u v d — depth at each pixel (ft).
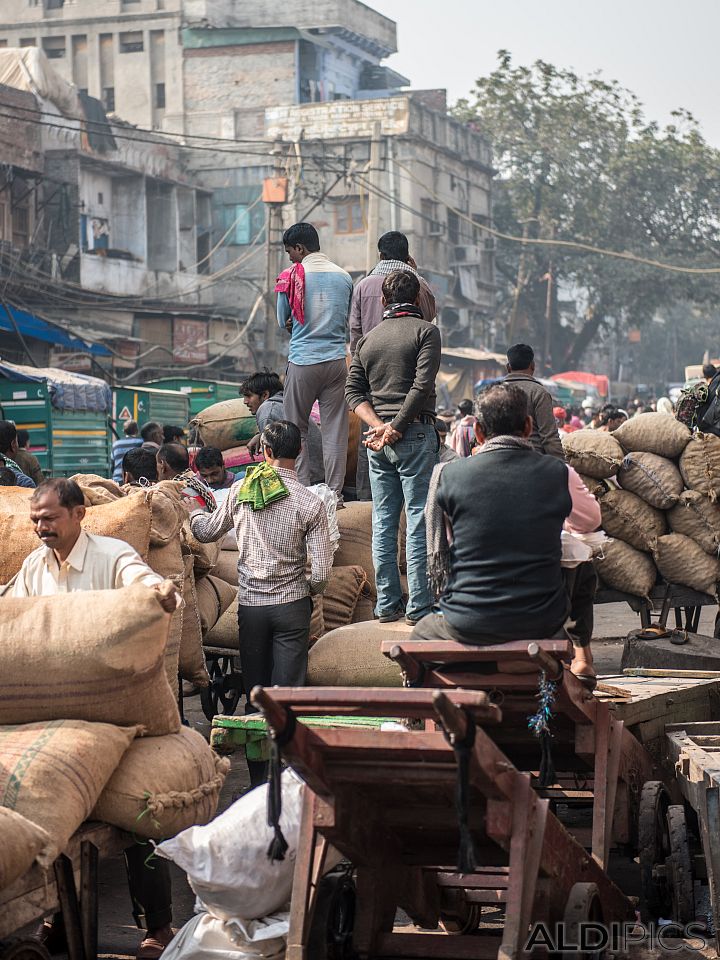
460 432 51.93
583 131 171.12
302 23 159.12
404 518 26.20
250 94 150.20
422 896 15.56
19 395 65.51
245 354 127.44
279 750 12.36
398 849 14.90
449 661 14.88
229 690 29.45
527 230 173.99
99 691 15.11
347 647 22.45
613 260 171.12
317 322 25.94
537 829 13.26
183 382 90.02
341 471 26.55
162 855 14.48
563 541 15.44
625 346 299.38
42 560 16.38
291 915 13.29
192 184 138.62
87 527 18.52
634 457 28.68
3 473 32.09
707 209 173.68
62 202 116.26
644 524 28.55
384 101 141.59
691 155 168.86
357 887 14.42
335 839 13.37
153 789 15.16
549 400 26.02
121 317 110.32
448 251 155.43
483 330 170.71
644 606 29.30
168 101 151.94
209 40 150.71
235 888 14.40
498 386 15.31
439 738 12.21
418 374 21.44
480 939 14.37
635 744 17.97
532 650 13.80
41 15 157.38
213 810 16.19
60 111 117.60
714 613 44.27
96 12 155.12
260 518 21.30
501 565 14.55
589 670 16.08
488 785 12.66
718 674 22.11
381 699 12.03
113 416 78.79
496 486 14.69
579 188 171.73
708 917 16.72
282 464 21.66
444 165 153.17
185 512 21.65
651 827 16.89
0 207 109.09
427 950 14.32
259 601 21.35
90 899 14.76
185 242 137.39
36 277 106.52
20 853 12.97
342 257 141.69
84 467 68.74
